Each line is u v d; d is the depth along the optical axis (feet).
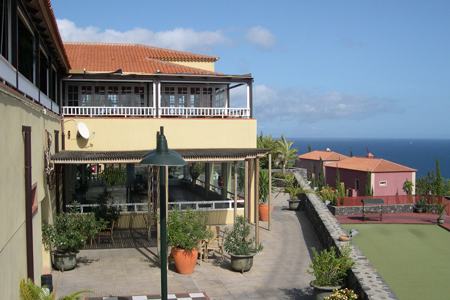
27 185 27.50
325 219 53.11
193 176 84.74
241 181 72.38
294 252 49.80
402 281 49.14
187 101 65.67
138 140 58.18
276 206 79.82
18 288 25.03
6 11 26.40
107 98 63.00
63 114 55.83
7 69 24.08
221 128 60.70
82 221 41.63
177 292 35.81
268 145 129.59
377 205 97.45
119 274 40.04
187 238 40.32
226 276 40.60
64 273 40.09
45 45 41.22
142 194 70.59
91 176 66.59
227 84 65.05
